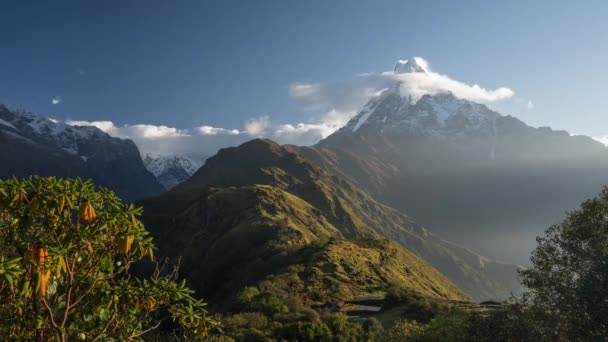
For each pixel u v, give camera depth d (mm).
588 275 21484
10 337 8531
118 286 9570
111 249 9336
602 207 23438
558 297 22672
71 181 8789
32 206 8234
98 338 8961
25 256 7996
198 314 10070
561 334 22734
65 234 8695
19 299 8539
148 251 9734
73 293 9359
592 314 20109
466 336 29281
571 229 24016
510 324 25109
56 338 8234
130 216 9305
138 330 9812
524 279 24938
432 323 35719
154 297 9641
